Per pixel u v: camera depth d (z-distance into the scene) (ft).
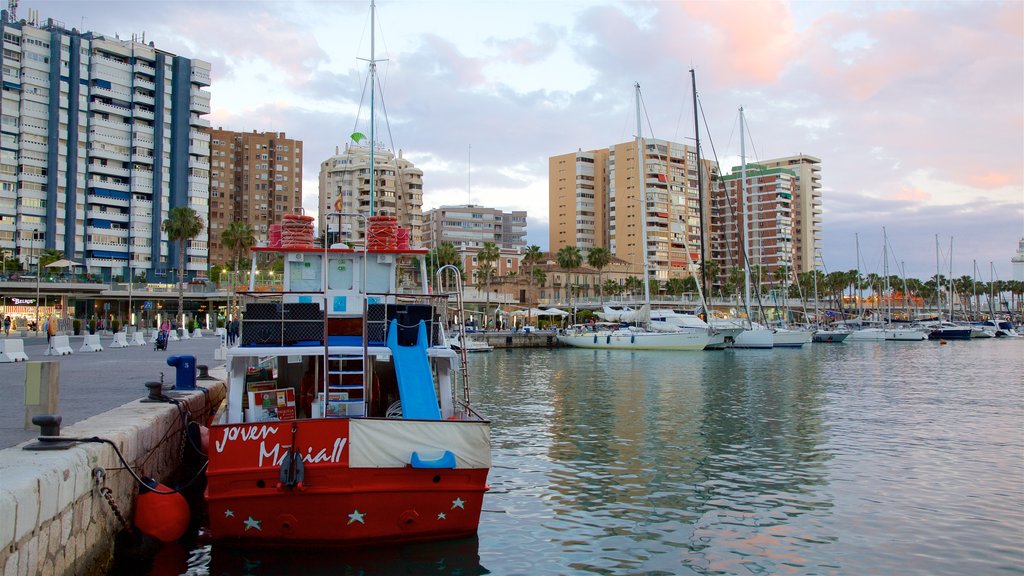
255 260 51.26
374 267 51.24
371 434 38.01
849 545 44.04
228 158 574.15
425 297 47.34
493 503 53.42
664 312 304.71
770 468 65.67
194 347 155.74
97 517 33.86
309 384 46.55
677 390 134.62
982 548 43.42
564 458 70.08
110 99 422.00
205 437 53.78
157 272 429.38
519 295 495.00
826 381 153.48
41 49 400.26
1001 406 110.83
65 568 29.76
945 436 82.84
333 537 38.86
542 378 162.30
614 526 47.83
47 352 118.83
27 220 391.65
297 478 36.99
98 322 288.51
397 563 39.09
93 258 410.72
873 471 64.34
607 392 131.34
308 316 44.39
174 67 444.96
